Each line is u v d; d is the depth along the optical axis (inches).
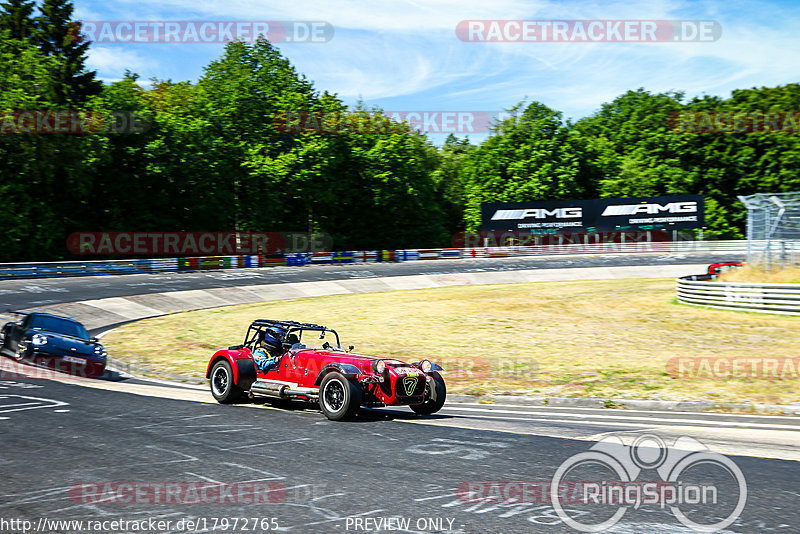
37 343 615.2
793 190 2874.0
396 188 2792.8
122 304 1184.2
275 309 1211.2
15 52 2263.8
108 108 2236.7
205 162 2385.6
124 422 390.3
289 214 2763.3
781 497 244.7
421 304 1213.7
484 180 3139.8
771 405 461.7
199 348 803.4
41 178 2108.8
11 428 367.9
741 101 3289.9
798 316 914.7
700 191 2989.7
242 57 2598.4
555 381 568.4
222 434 356.2
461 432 364.2
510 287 1562.5
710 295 1037.8
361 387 398.6
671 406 482.0
